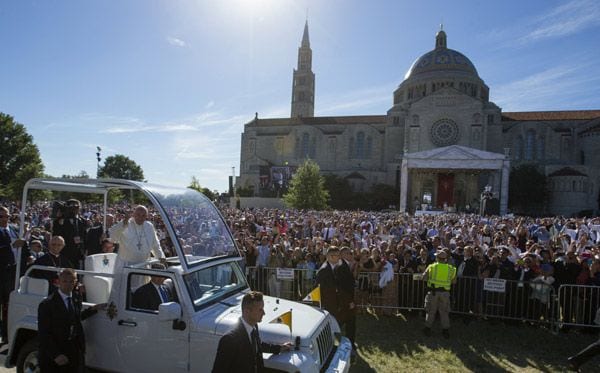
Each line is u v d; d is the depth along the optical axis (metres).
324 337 4.82
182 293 4.42
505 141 74.19
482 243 14.42
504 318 9.03
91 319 4.84
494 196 47.91
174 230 4.81
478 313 9.23
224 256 5.46
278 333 4.24
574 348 7.56
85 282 5.33
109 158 90.62
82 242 7.33
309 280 10.14
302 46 114.19
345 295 6.79
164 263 5.77
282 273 10.06
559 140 71.88
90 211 14.73
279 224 19.14
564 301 8.70
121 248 5.29
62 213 7.11
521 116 78.00
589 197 64.50
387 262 9.84
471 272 9.55
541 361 6.88
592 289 8.51
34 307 5.20
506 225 21.28
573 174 64.19
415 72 89.06
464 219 27.36
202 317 4.35
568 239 14.27
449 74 82.94
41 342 4.37
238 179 86.56
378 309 9.88
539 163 71.88
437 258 8.40
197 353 4.21
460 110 71.94
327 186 74.31
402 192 49.09
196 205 5.49
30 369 5.01
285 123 92.75
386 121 83.75
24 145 48.56
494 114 72.94
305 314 4.96
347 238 13.45
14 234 8.26
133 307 4.71
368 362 6.69
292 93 115.06
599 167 66.38
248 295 3.49
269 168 74.88
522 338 8.09
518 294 9.02
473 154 47.84
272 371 3.98
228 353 3.28
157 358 4.43
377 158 81.62
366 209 72.00
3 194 42.78
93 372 4.92
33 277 5.69
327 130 88.12
